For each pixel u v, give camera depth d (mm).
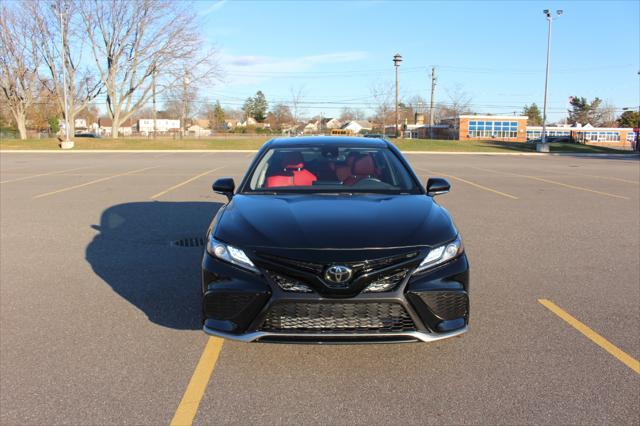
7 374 3320
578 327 4070
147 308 4473
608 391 3092
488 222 8453
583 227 8062
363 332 3084
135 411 2904
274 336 3119
